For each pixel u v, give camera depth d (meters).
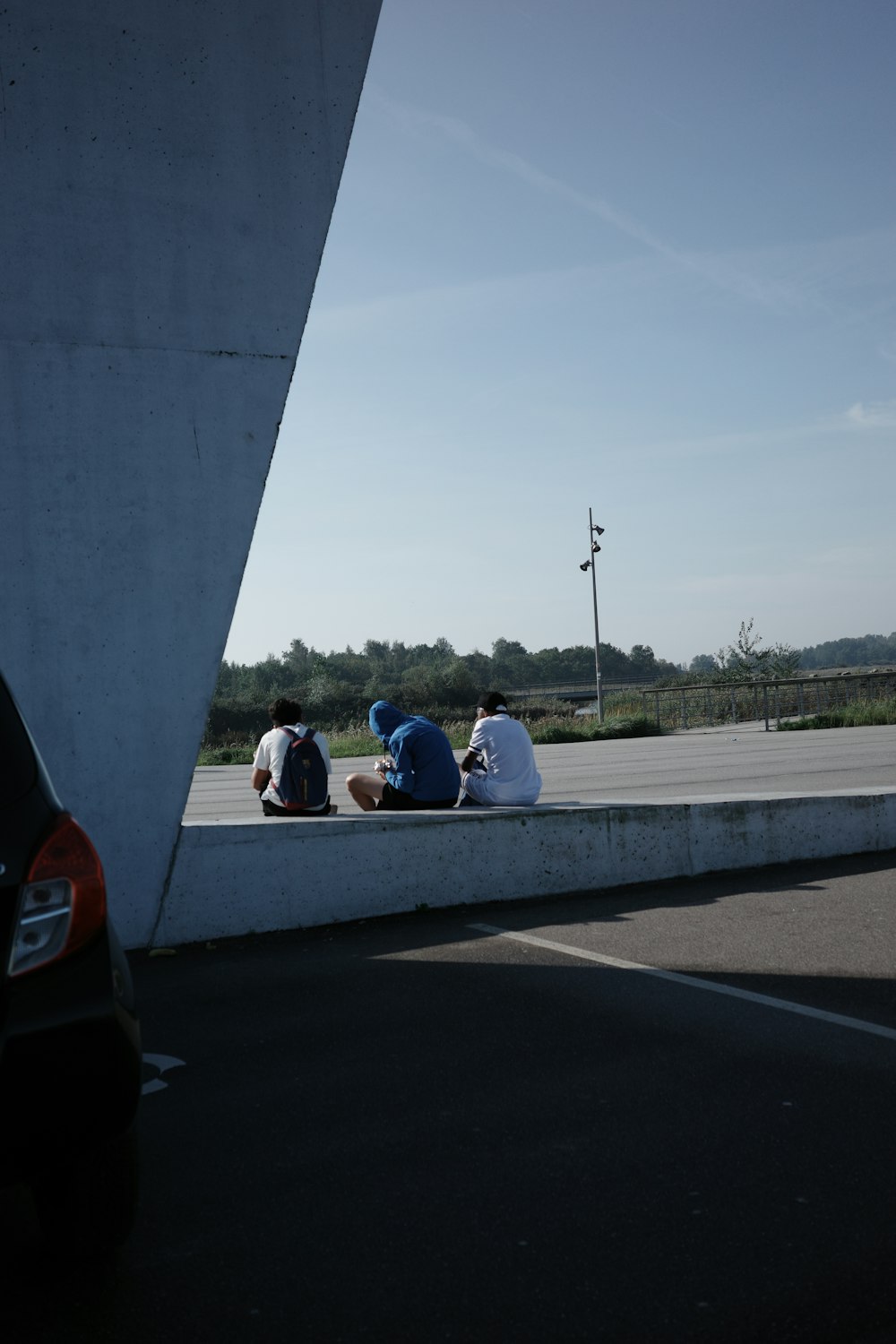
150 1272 2.65
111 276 6.12
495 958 5.59
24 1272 2.68
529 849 7.01
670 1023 4.47
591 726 33.16
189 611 6.21
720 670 45.47
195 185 6.29
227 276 6.34
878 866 7.64
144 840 6.07
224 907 6.22
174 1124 3.60
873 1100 3.60
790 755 19.20
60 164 6.04
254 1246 2.77
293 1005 4.91
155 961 5.81
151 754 6.11
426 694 93.81
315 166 6.53
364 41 6.64
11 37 5.98
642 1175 3.10
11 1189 3.21
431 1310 2.45
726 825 7.62
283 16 6.48
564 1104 3.66
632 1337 2.33
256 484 6.37
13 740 2.59
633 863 7.31
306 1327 2.40
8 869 2.41
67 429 6.03
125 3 6.17
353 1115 3.63
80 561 6.03
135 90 6.18
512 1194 3.01
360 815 6.75
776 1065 3.95
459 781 7.78
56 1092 2.37
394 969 5.46
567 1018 4.58
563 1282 2.55
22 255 5.96
